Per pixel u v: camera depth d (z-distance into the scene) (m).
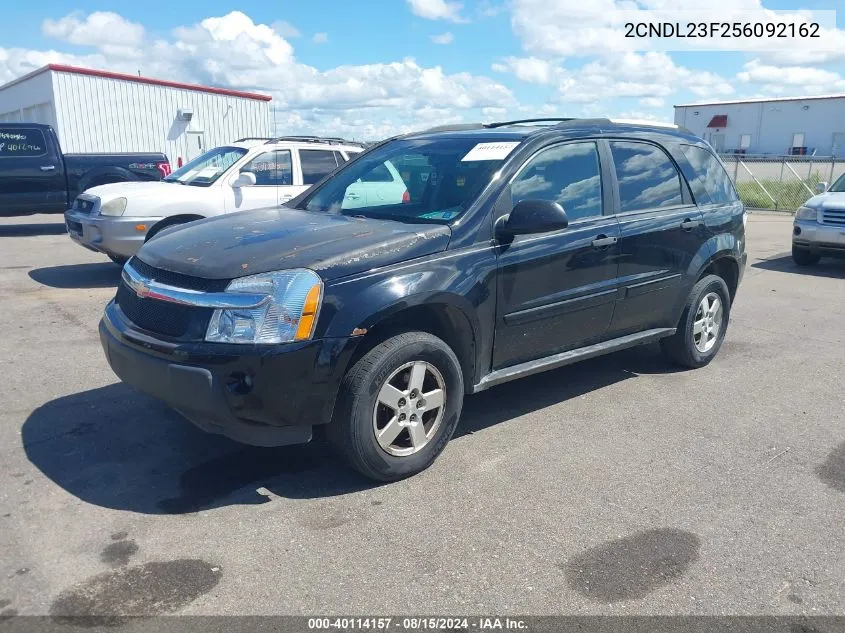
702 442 4.62
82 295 8.27
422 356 3.93
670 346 5.96
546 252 4.53
